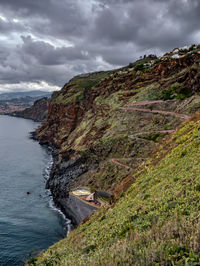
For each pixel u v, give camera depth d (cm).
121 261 605
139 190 1886
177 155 1994
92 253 1028
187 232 629
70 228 4538
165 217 939
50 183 7131
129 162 5806
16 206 5519
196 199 926
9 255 3516
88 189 5834
